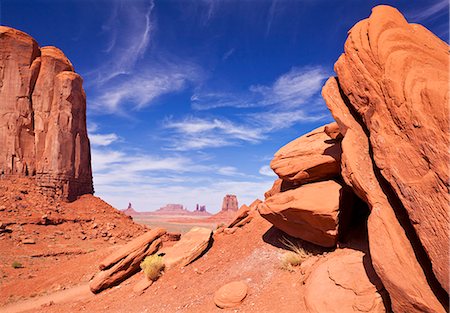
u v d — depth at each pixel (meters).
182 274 13.36
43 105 45.72
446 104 5.74
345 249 9.27
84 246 33.50
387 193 6.97
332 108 9.56
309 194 10.23
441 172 5.38
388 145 6.82
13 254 27.45
